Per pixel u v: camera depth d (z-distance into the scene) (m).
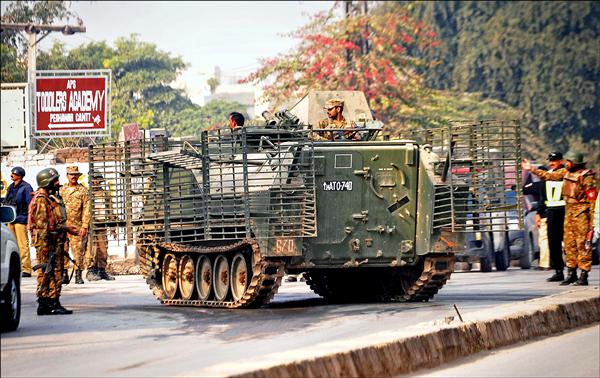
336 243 41.06
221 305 41.00
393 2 166.88
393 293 44.00
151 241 44.50
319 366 24.03
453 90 162.88
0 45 103.06
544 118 154.38
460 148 41.47
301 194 40.03
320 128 44.06
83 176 71.81
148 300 46.16
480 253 65.44
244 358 26.08
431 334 28.59
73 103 80.88
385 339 27.09
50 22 100.81
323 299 46.38
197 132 130.88
